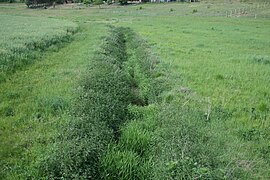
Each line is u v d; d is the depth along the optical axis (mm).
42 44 24266
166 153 7520
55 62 19891
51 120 10477
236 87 14898
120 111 10648
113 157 7523
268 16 76812
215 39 36094
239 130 10055
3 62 16859
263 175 7652
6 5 139750
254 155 8594
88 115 9305
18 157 8234
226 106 12133
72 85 14367
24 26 39281
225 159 7934
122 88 12961
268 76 17297
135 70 17875
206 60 21625
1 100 12289
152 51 22891
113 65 16219
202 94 13609
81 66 18406
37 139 9125
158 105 11633
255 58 22391
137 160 7738
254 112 11648
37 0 129625
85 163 7203
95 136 8117
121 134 9305
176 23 59406
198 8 102688
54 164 7109
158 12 95938
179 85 14438
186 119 9906
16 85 14352
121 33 36188
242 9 92375
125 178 7230
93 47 24141
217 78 16562
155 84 14195
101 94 11070
